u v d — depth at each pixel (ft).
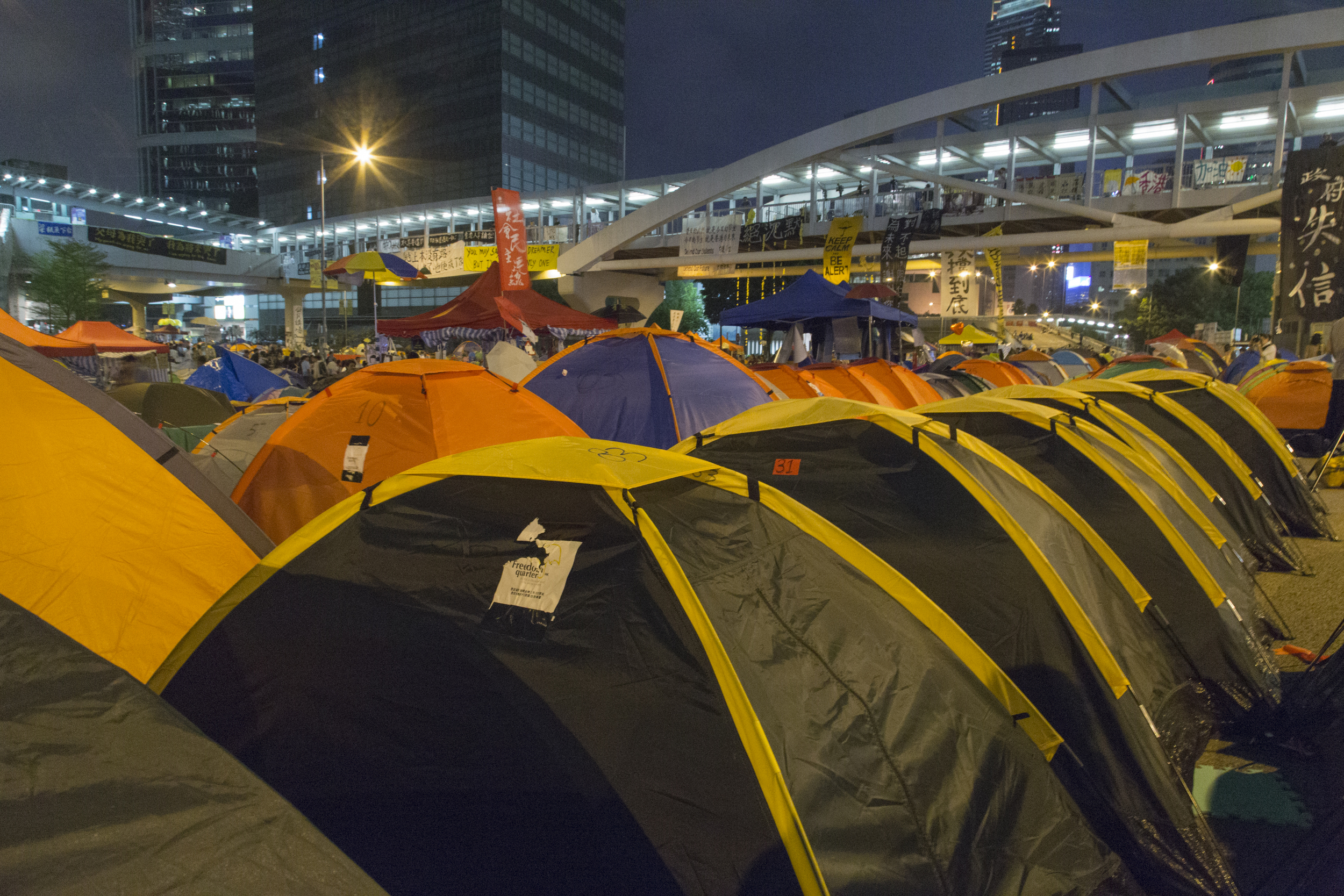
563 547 8.34
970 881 7.56
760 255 115.44
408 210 194.29
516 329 43.75
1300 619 19.07
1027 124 102.99
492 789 7.25
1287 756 13.16
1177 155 91.04
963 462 13.58
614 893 6.64
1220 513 21.77
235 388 44.39
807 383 38.65
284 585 9.23
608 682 7.42
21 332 23.39
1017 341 113.70
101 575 11.09
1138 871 10.02
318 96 318.45
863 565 9.80
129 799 4.03
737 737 6.91
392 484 9.73
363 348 97.66
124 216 214.90
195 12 476.13
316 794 7.89
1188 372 31.30
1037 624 11.66
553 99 294.66
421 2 286.66
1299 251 32.07
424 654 8.13
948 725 8.62
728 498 9.53
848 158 112.68
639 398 28.25
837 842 6.77
